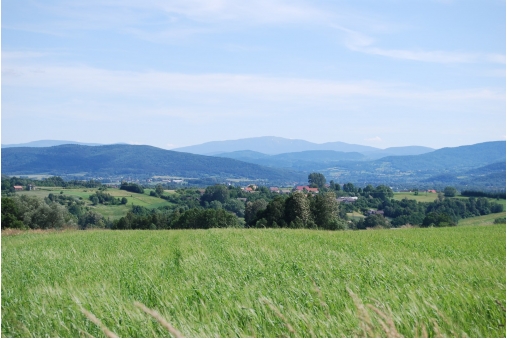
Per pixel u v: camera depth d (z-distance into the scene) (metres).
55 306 10.28
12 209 66.44
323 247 22.61
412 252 19.89
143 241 30.39
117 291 11.65
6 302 11.29
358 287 11.12
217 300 10.27
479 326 8.41
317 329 7.89
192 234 34.44
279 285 11.81
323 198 66.19
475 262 15.68
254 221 69.50
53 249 26.45
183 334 7.57
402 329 7.91
